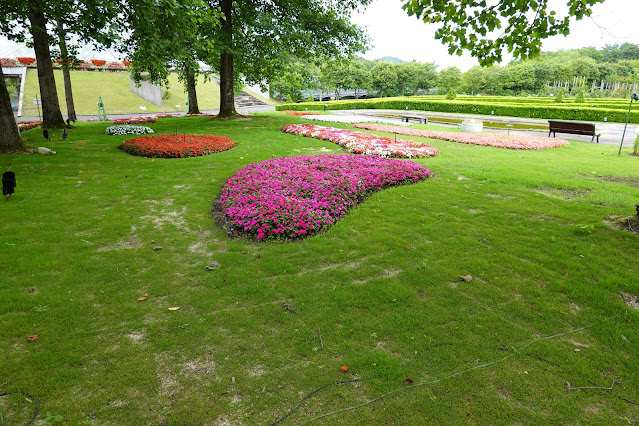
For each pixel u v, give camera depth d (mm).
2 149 10336
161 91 44375
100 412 2447
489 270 4375
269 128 17625
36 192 7102
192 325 3365
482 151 12984
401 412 2465
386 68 62750
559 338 3213
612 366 2877
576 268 4410
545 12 5625
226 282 4109
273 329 3318
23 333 3195
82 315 3490
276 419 2418
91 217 5965
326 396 2600
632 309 3580
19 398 2527
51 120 17281
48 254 4629
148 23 10234
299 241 5254
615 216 6098
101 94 42656
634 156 12375
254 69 22203
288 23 18219
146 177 8500
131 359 2936
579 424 2383
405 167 8938
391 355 3000
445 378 2748
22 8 11586
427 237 5340
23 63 43625
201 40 14016
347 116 28266
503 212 6395
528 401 2557
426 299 3783
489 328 3328
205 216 6148
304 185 7012
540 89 66250
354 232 5477
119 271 4312
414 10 6078
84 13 9555
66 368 2816
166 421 2398
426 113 34594
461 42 6250
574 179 8852
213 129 16922
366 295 3830
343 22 19109
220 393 2627
